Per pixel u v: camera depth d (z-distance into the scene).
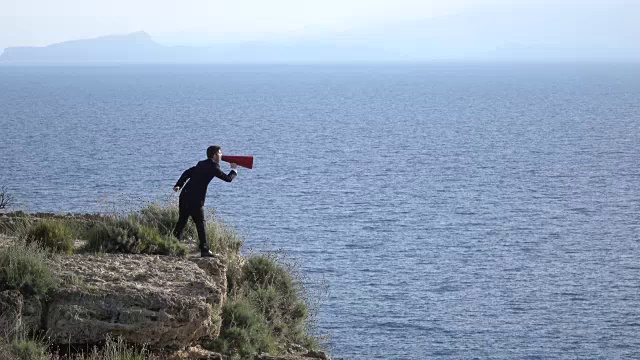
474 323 49.78
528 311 53.03
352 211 86.69
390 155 136.25
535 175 116.06
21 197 79.56
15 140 144.00
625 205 94.56
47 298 11.32
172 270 13.24
